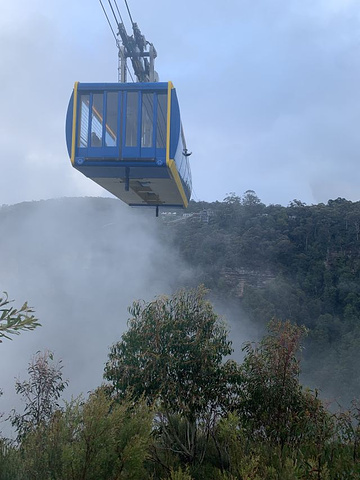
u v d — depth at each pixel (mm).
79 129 9039
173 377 5953
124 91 9062
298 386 6234
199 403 5785
